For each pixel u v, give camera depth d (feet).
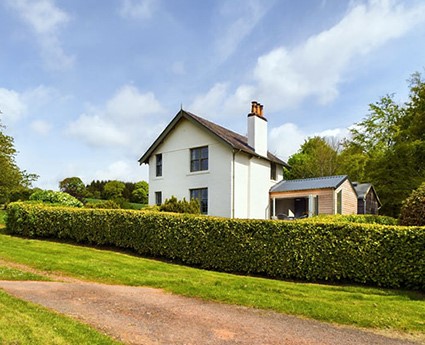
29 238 54.60
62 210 53.11
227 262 36.37
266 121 80.43
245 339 17.15
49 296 23.18
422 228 28.66
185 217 40.45
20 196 106.01
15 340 14.84
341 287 29.66
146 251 43.14
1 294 21.59
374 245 30.09
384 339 17.56
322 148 144.56
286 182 81.51
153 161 82.02
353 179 118.32
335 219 46.60
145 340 16.55
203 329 18.39
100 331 17.26
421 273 28.07
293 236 33.32
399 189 84.64
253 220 35.91
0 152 99.25
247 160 73.67
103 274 30.73
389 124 116.06
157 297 24.43
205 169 73.61
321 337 17.66
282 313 21.42
